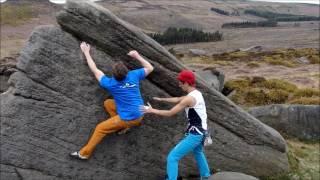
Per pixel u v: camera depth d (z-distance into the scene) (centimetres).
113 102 1161
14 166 1141
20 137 1132
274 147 1414
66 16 1123
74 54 1144
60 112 1154
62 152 1174
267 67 4656
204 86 1285
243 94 2875
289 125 2014
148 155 1266
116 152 1232
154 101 1237
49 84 1135
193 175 1330
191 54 7881
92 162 1212
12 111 1116
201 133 1075
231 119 1336
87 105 1171
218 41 15512
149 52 1199
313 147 1886
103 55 1166
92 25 1140
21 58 1121
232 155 1360
